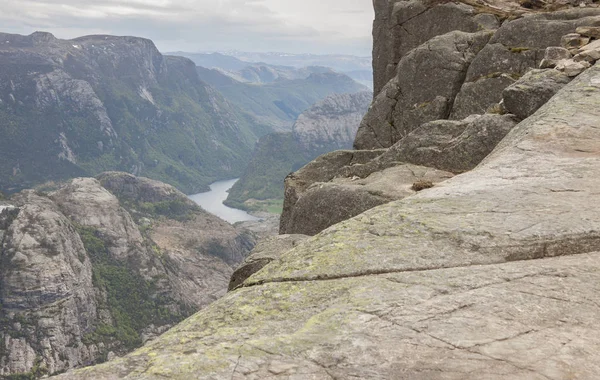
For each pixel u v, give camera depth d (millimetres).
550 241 8234
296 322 6578
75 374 5293
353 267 7906
